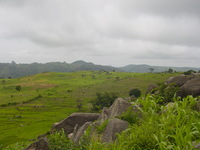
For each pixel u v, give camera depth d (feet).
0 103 492.95
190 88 56.59
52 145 36.17
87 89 634.84
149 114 24.56
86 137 32.94
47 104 483.51
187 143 16.42
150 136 20.47
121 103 47.80
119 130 32.04
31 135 251.80
